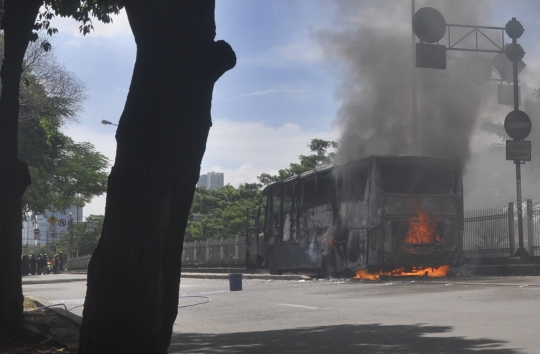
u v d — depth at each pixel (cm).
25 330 962
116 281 513
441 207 2380
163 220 525
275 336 953
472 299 1382
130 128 530
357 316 1173
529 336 832
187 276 4125
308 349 810
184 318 1289
